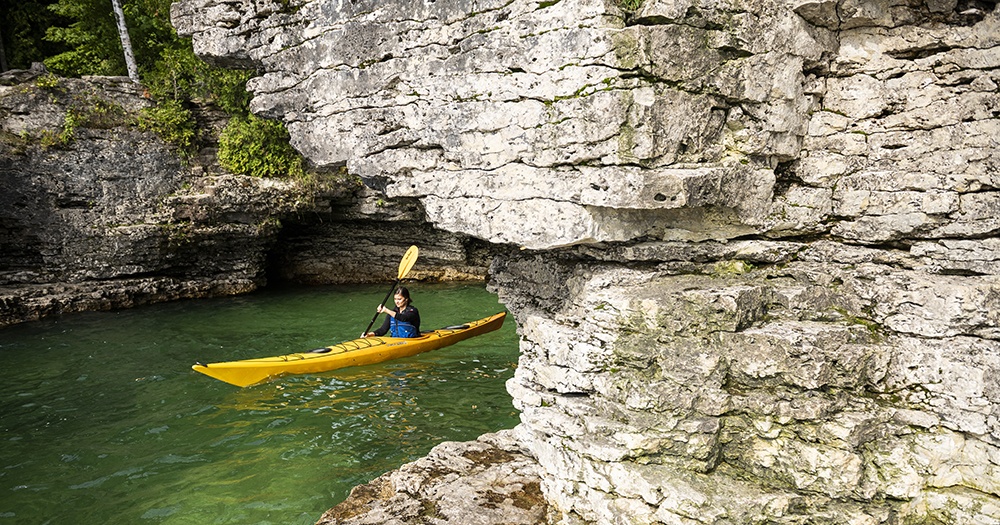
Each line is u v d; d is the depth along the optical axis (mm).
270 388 8594
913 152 4117
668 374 4059
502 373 9195
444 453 5660
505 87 4344
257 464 6449
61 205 14141
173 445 6934
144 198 14703
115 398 8430
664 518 3832
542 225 4336
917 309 3889
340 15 5254
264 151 15648
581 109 3973
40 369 9758
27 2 18125
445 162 4887
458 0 4520
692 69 3965
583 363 4402
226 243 15727
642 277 4371
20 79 13953
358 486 5305
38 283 13906
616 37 3803
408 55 4891
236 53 6020
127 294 14352
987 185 3873
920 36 4051
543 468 4770
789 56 4164
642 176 3838
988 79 3854
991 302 3629
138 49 17844
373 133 5242
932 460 3771
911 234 4148
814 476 3795
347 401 8141
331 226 18359
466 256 18359
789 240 4547
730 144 4242
